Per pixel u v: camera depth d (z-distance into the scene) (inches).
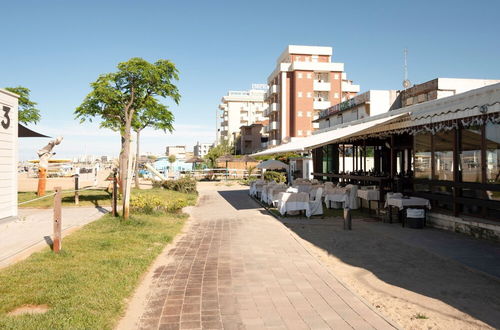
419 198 409.1
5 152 382.3
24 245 273.7
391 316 165.9
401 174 522.3
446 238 334.0
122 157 657.0
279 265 244.5
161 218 432.5
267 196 615.5
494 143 323.6
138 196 494.0
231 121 3585.1
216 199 724.0
